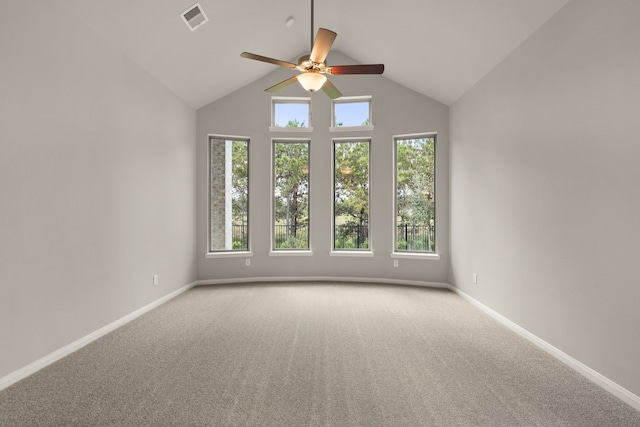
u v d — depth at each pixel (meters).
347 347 3.15
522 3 3.07
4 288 2.44
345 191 6.20
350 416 2.07
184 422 2.01
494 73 4.10
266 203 6.08
